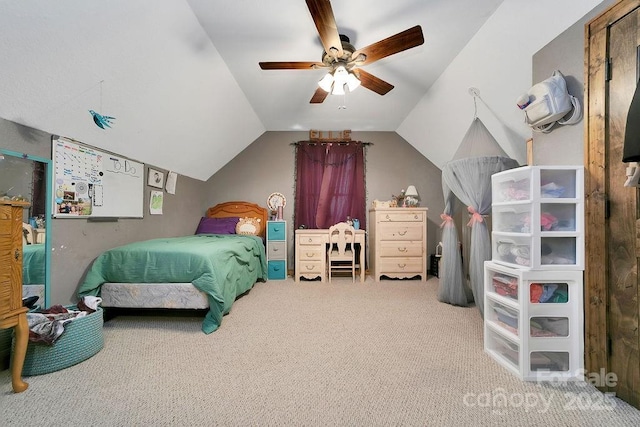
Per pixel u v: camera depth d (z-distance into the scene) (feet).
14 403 4.30
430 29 7.16
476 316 8.21
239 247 9.46
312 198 14.78
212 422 3.93
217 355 5.85
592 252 4.74
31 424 3.88
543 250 5.08
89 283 7.28
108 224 8.39
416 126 13.20
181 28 6.62
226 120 11.51
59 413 4.09
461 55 8.20
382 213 12.74
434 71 9.16
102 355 5.83
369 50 6.37
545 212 5.08
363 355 5.85
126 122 7.84
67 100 6.14
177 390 4.65
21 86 5.28
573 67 5.23
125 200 9.01
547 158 5.71
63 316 5.80
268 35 7.28
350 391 4.62
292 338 6.70
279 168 14.97
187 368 5.33
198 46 7.42
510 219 5.57
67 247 7.08
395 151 14.88
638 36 4.10
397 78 9.64
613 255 4.46
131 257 7.48
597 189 4.66
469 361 5.60
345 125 14.23
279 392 4.60
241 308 8.96
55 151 6.64
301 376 5.07
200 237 11.43
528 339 4.91
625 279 4.29
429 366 5.41
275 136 14.97
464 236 11.28
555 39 5.61
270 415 4.07
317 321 7.81
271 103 11.59
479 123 8.98
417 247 12.75
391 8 6.41
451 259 9.50
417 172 14.98
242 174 14.90
